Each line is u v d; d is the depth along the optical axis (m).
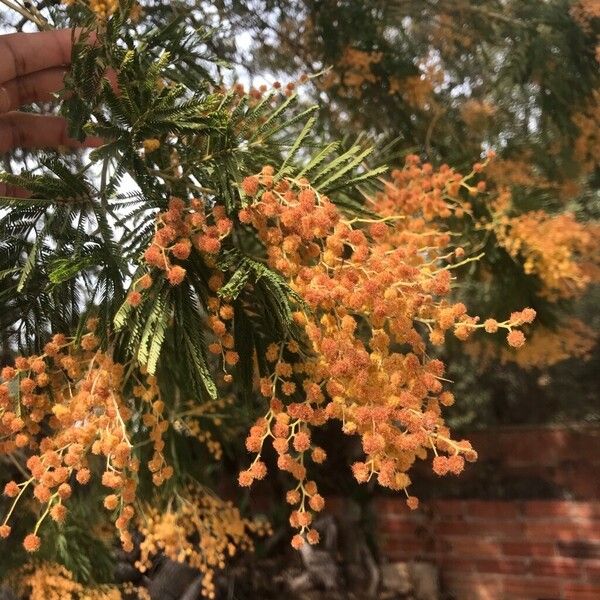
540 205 1.58
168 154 0.80
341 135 1.60
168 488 1.54
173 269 0.65
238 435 2.00
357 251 0.68
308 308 0.70
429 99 1.72
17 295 0.78
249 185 0.69
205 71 1.00
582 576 1.98
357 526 2.21
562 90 1.71
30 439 0.78
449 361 1.92
